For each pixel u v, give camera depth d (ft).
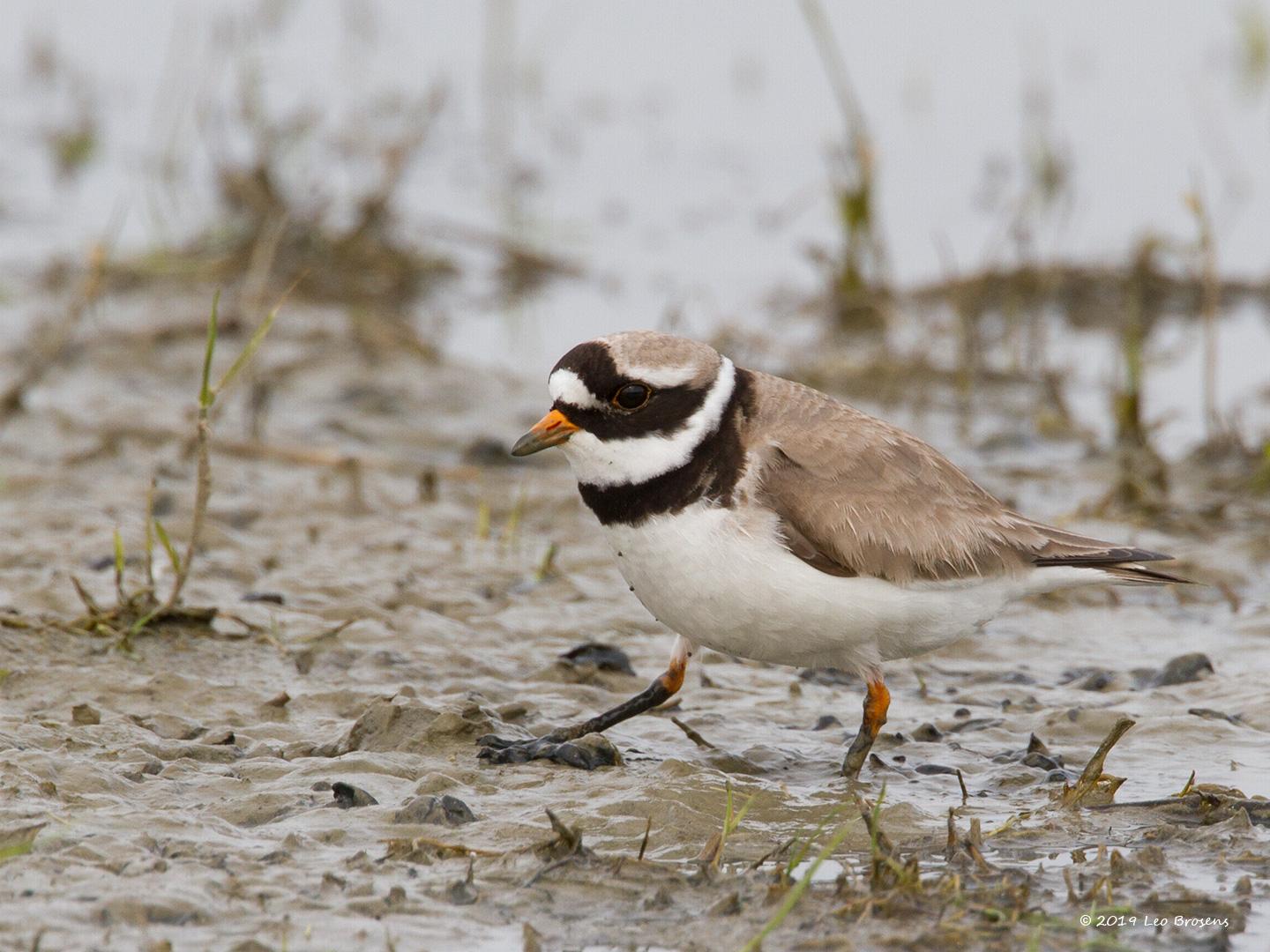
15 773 27.86
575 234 73.77
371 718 30.89
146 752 29.58
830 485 29.14
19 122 82.17
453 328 65.10
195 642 35.37
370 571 41.57
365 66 87.92
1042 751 31.78
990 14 99.30
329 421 54.34
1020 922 24.45
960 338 62.44
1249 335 66.18
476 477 50.29
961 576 29.68
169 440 50.98
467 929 23.93
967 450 55.21
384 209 69.97
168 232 70.08
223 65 85.61
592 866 25.76
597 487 29.58
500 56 90.07
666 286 69.21
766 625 29.04
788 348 63.26
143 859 25.23
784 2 102.06
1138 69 90.79
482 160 79.87
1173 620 41.42
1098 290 68.64
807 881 23.49
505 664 36.29
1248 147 81.35
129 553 41.01
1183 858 26.96
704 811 28.32
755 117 87.10
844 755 31.99
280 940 23.29
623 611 40.29
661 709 34.22
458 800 27.73
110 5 97.14
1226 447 53.36
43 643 34.40
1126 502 49.47
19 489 46.16
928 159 81.20
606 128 85.40
